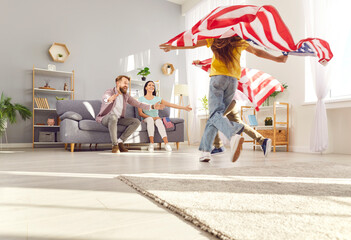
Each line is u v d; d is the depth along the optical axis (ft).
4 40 15.51
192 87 19.71
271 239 1.97
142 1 20.15
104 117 11.35
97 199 3.30
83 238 2.11
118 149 11.11
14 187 4.00
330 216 2.52
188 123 21.34
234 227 2.22
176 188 3.73
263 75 8.47
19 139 15.53
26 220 2.53
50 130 16.34
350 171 5.40
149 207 2.96
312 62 11.08
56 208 2.92
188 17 21.06
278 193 3.45
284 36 5.77
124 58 19.15
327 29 10.94
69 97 17.01
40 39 16.44
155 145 17.12
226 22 5.24
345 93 11.37
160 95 20.56
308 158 8.62
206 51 18.44
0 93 15.26
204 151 7.19
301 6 12.42
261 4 14.43
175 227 2.35
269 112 13.97
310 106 11.89
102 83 18.24
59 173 5.33
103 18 18.54
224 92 6.70
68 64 17.17
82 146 15.96
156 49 20.58
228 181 4.26
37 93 16.17
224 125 6.22
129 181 4.24
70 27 17.38
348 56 11.28
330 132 11.39
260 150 12.73
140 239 2.08
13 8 15.81
